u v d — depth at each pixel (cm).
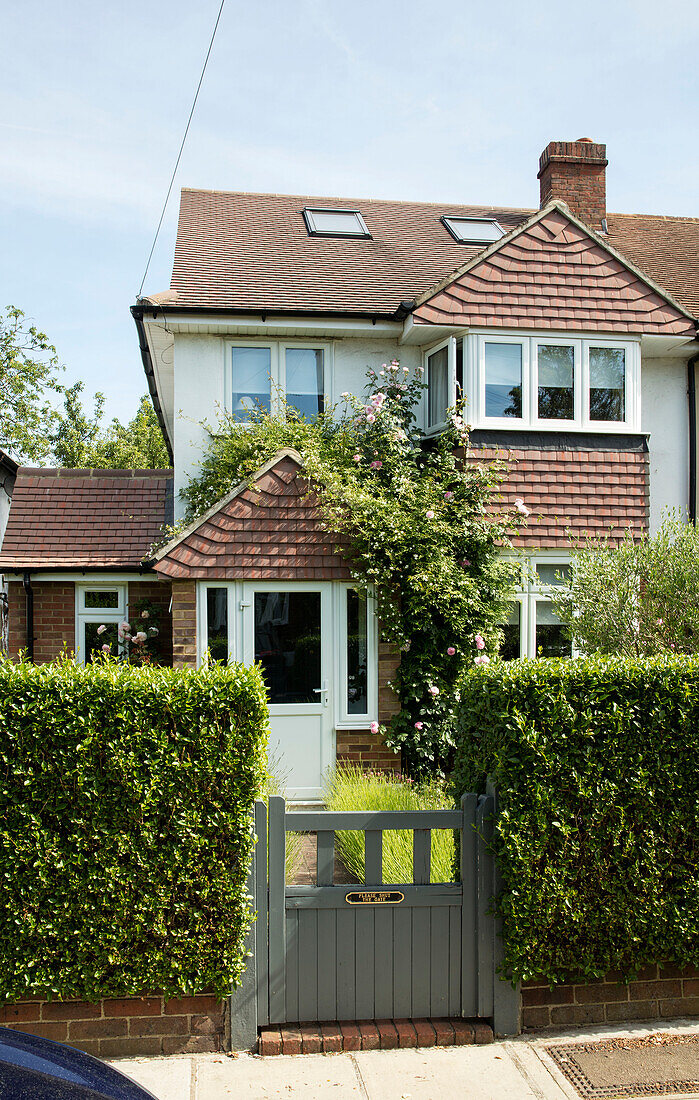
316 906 453
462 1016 462
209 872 430
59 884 420
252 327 1115
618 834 463
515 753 456
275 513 902
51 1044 342
